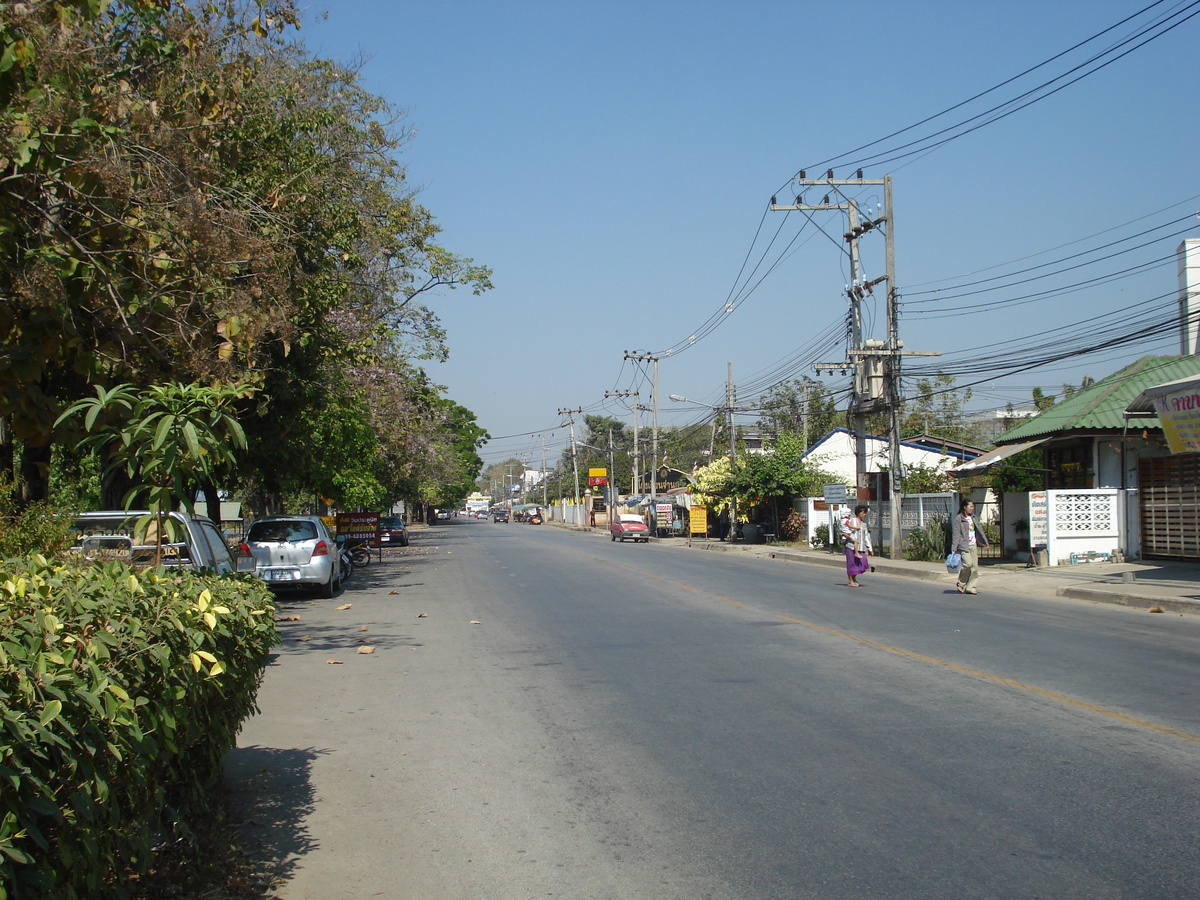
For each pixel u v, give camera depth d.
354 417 26.75
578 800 5.77
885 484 30.17
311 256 16.00
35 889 2.74
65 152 8.07
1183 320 20.05
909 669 9.69
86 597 3.75
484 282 25.55
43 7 7.61
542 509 122.81
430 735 7.38
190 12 10.61
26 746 2.64
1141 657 10.30
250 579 6.33
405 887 4.51
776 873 4.58
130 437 5.04
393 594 19.05
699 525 48.06
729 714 7.89
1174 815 5.25
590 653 11.13
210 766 5.05
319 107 15.62
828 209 28.84
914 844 4.91
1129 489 22.12
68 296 7.96
